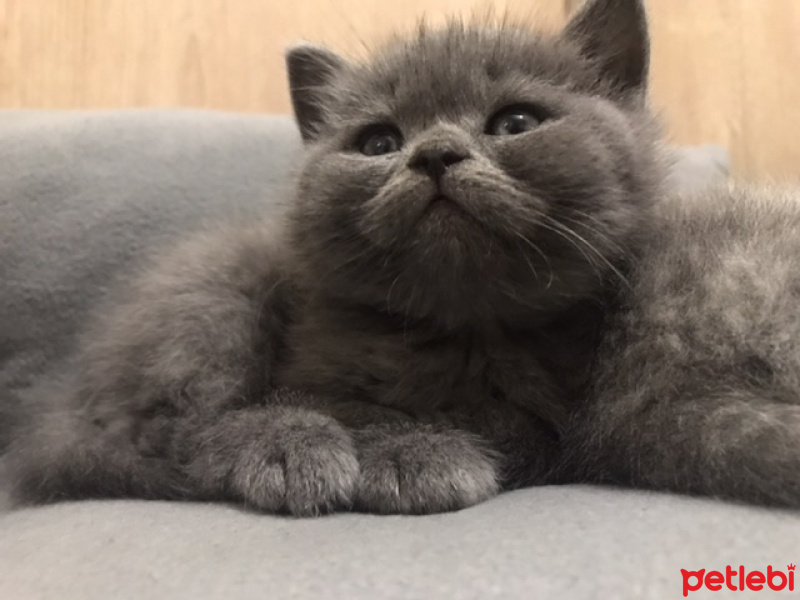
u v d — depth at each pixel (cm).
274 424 16
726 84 37
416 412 17
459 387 17
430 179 15
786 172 34
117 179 28
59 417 19
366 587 10
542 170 16
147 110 30
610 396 16
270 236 22
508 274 16
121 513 15
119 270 27
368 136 18
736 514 13
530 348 17
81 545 13
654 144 19
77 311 26
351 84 20
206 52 35
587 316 17
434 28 21
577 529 12
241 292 20
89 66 35
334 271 18
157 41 35
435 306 17
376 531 13
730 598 10
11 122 28
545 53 18
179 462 17
